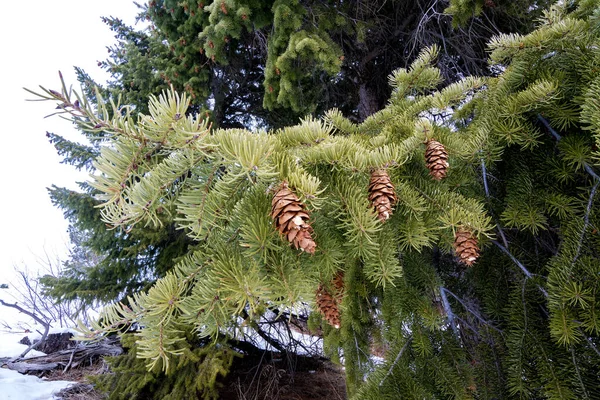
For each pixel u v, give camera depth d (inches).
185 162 12.4
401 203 17.2
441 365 22.3
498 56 20.6
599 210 17.8
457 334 23.8
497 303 22.2
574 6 22.4
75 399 68.7
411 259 24.5
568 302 16.7
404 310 23.1
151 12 67.6
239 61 72.9
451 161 21.1
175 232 70.6
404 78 24.8
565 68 19.3
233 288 11.3
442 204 18.2
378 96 67.7
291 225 11.3
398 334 23.8
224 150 11.1
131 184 11.7
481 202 21.4
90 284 71.5
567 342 16.8
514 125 19.0
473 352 24.5
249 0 50.6
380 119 24.2
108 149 11.0
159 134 10.8
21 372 81.9
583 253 17.2
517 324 20.0
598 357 16.8
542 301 20.1
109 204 11.3
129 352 61.7
